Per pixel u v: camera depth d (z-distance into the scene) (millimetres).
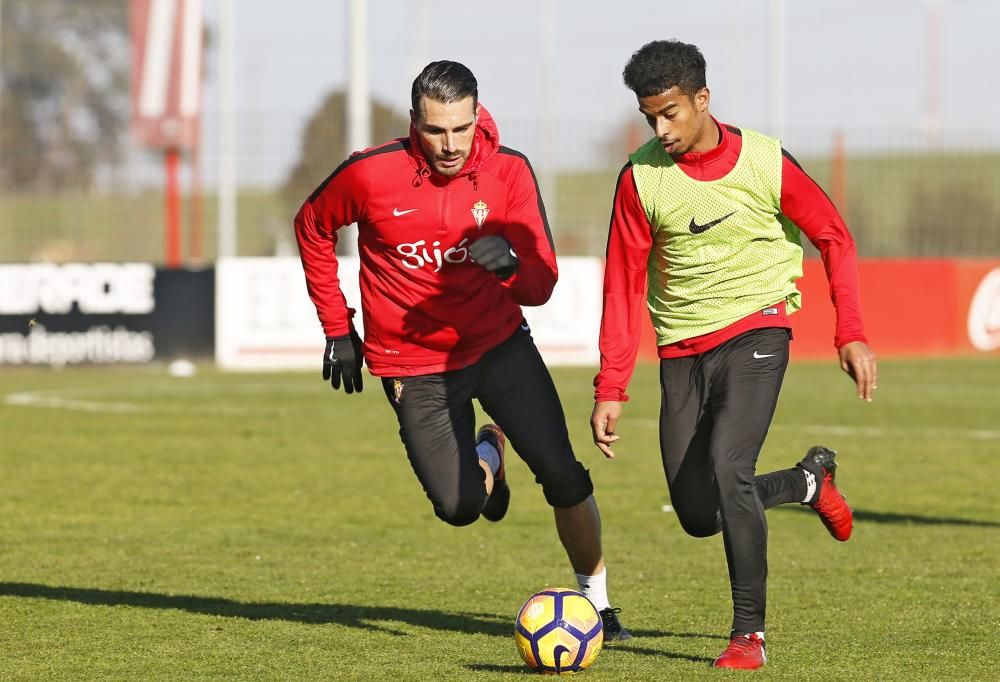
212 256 99312
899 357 83938
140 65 84562
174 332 74562
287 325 76062
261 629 21453
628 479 39500
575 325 78062
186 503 35344
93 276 73625
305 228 19953
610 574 26453
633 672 18234
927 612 22656
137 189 90562
